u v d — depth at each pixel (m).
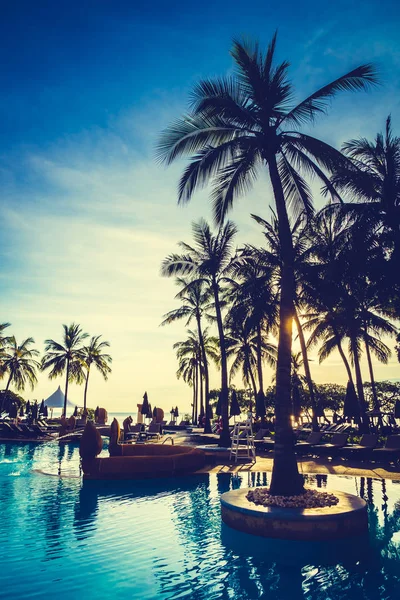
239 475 16.00
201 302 39.44
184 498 12.38
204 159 12.09
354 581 6.67
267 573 6.99
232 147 12.12
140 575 6.86
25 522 9.79
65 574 6.90
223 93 12.01
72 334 51.59
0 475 16.41
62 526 9.48
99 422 42.75
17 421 39.41
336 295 26.12
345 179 18.28
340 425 29.05
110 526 9.48
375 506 10.80
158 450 17.86
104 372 57.62
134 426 34.12
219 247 25.64
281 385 10.42
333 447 19.22
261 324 32.72
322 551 8.01
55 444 29.55
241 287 28.50
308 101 12.11
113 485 14.37
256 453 21.81
